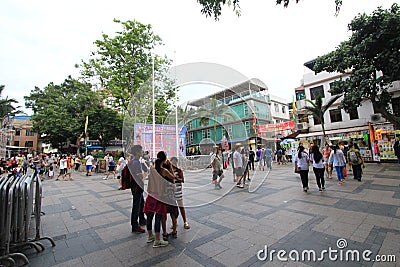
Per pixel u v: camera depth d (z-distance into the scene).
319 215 4.02
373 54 11.62
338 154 7.07
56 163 18.98
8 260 2.59
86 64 15.92
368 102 15.54
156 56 15.12
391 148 13.05
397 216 3.77
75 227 3.87
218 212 4.43
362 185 6.57
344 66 12.59
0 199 2.78
